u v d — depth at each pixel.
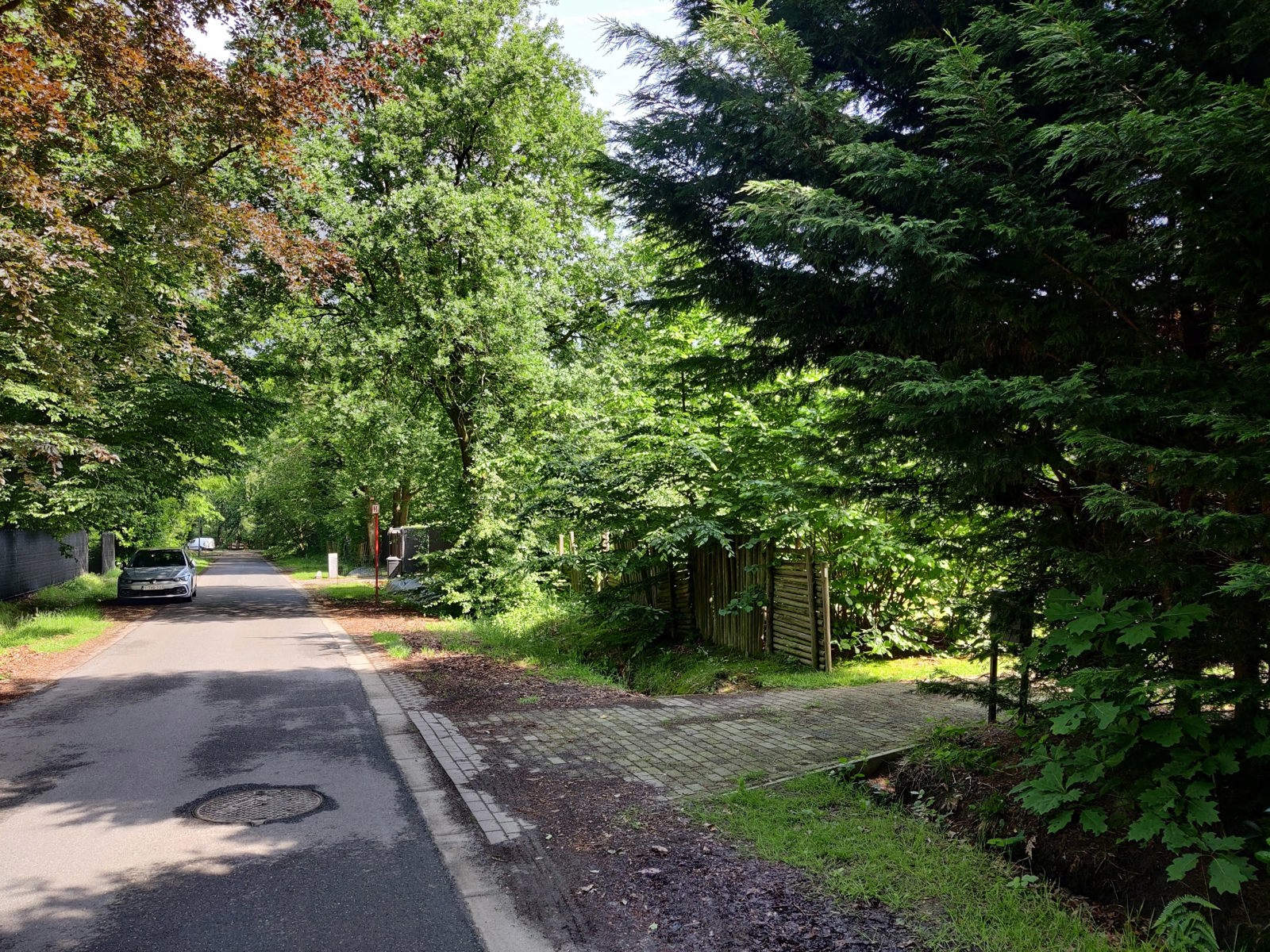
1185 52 3.61
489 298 18.86
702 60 4.88
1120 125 3.04
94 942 3.57
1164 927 3.25
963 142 3.99
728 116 4.93
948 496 5.06
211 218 9.44
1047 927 3.37
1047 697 5.31
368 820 5.14
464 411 19.78
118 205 9.47
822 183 4.80
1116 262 3.71
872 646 9.52
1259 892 3.24
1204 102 3.24
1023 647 4.85
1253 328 3.63
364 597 25.16
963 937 3.34
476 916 3.81
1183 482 3.28
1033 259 3.93
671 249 5.84
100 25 7.83
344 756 6.66
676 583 12.99
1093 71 3.41
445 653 12.59
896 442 4.84
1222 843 3.19
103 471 17.00
